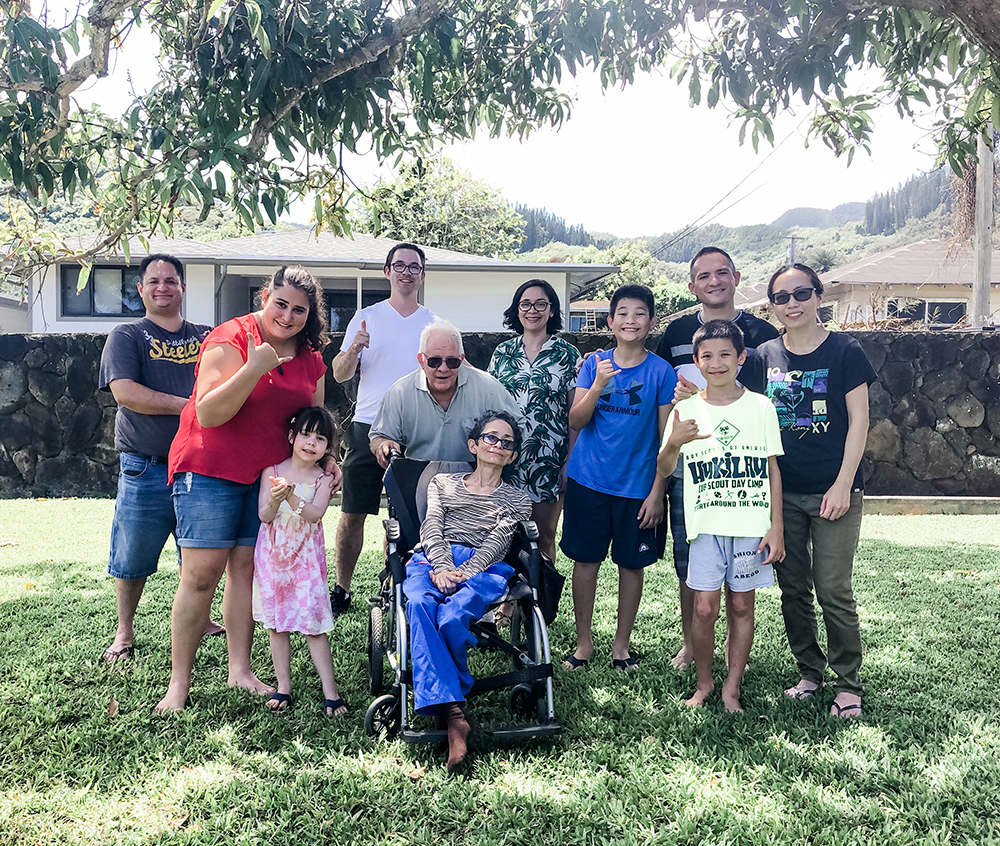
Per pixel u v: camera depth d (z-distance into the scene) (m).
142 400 3.85
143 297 4.09
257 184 3.57
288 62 3.32
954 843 2.48
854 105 4.55
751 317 4.07
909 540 7.55
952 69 3.96
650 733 3.26
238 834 2.51
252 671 3.91
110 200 4.00
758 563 3.49
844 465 3.40
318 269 17.28
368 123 4.15
